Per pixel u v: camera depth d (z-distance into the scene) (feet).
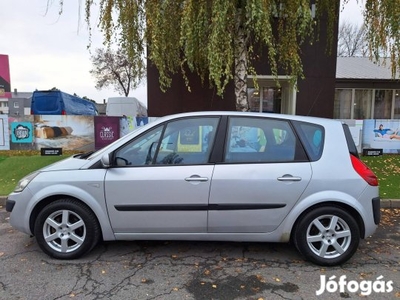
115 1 21.90
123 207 10.85
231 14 20.02
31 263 10.96
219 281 9.86
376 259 11.55
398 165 29.96
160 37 21.25
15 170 27.07
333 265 10.85
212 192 10.66
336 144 11.06
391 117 54.75
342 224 10.82
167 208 10.76
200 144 11.06
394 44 21.98
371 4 22.34
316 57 35.81
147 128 11.26
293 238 11.19
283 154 10.91
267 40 19.54
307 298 8.98
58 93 42.22
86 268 10.61
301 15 21.11
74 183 10.91
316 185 10.61
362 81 52.54
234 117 11.28
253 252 11.99
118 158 11.05
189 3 19.67
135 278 10.00
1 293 9.09
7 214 16.56
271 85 41.34
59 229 11.18
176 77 36.11
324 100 36.52
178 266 10.82
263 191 10.62
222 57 19.35
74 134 36.32
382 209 17.84
